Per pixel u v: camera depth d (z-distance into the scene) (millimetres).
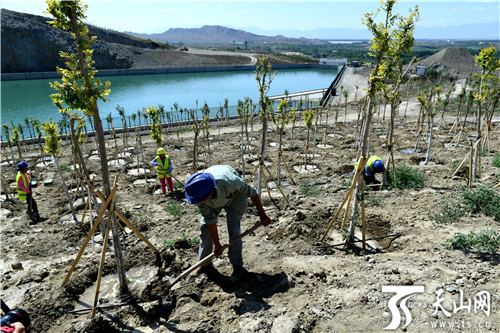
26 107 39500
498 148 15414
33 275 6289
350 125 23797
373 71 6547
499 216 7312
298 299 4879
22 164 9055
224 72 86188
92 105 4492
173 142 19844
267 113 10750
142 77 72625
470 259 5551
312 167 14352
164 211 9883
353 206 6668
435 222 7430
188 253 6770
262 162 9531
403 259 5852
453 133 19844
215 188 4816
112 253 6973
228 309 4695
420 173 11219
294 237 7062
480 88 10828
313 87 61688
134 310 5078
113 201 5031
